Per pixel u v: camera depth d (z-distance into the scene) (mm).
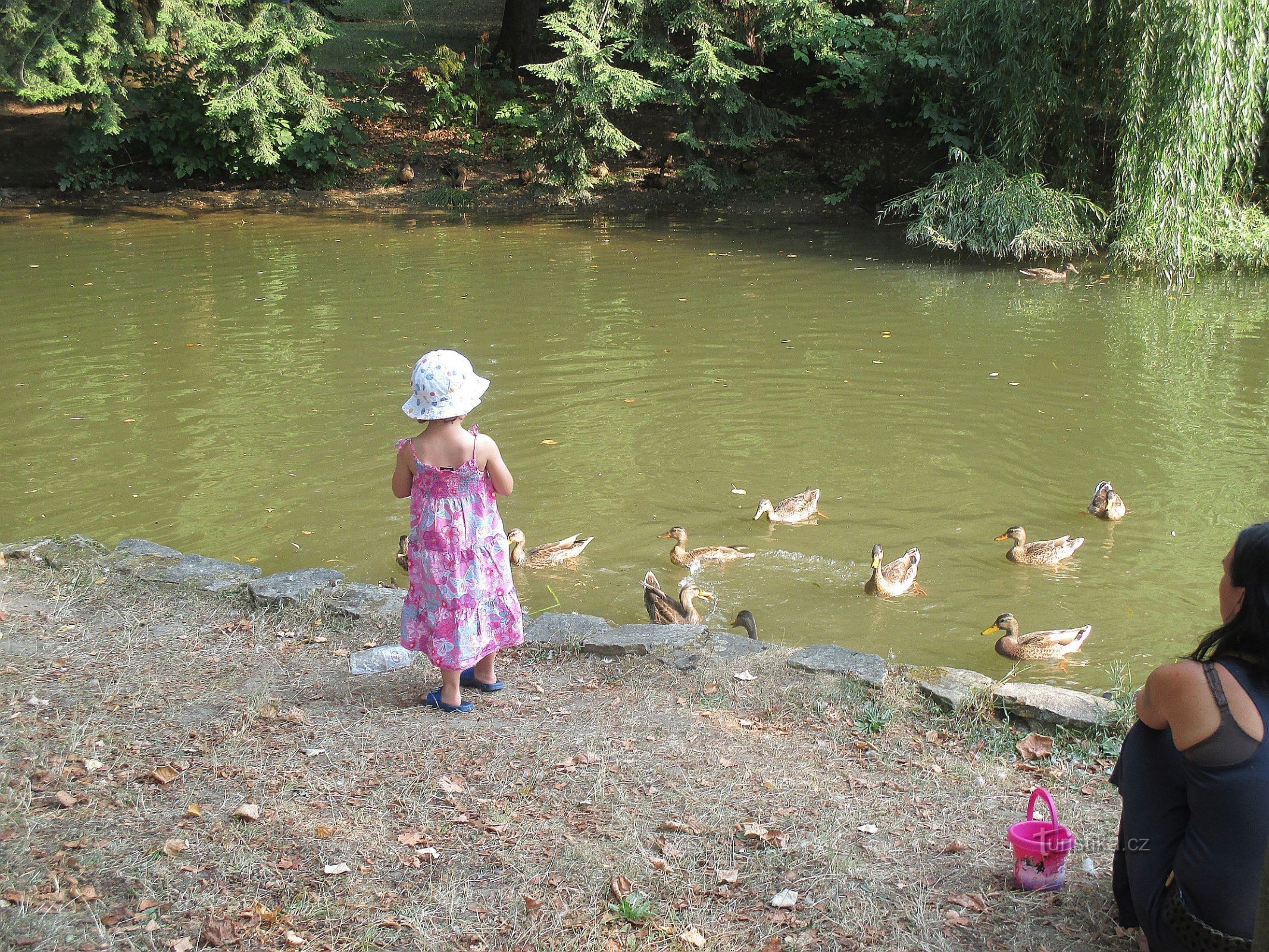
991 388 13469
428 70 32875
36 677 5863
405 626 5484
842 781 4906
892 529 9695
